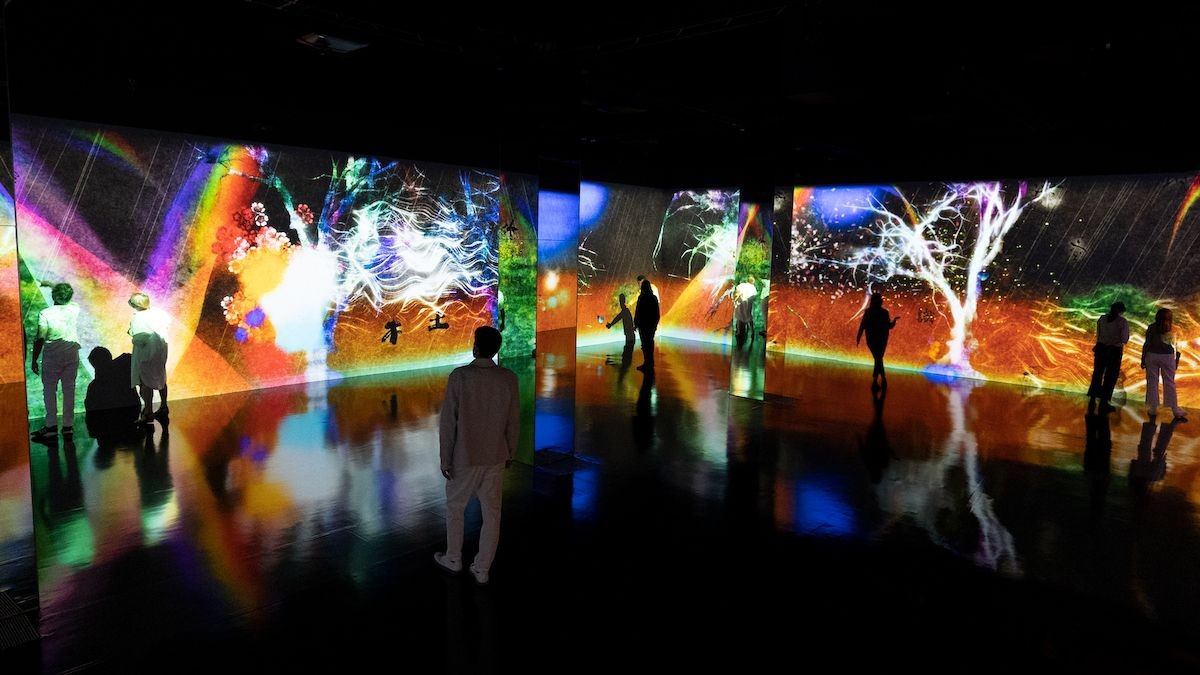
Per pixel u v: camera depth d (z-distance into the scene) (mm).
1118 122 8484
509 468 6262
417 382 9945
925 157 11281
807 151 10906
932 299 11898
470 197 11547
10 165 3350
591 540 4695
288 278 9344
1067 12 4625
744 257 9086
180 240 8219
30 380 7230
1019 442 7414
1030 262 10789
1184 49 5703
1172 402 8586
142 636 3398
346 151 9680
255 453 6441
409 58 7676
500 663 3250
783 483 5934
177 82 7770
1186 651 3518
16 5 6266
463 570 4176
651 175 15078
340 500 5305
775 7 4992
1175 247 9477
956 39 5160
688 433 7566
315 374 9820
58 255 7254
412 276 10852
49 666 3135
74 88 7062
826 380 11094
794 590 4062
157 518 4867
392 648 3348
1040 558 4562
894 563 4449
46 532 4594
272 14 5750
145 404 7293
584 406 8828
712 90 7316
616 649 3402
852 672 3270
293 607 3711
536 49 5797
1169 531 5035
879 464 6539
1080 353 10383
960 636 3617
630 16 5266
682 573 4242
